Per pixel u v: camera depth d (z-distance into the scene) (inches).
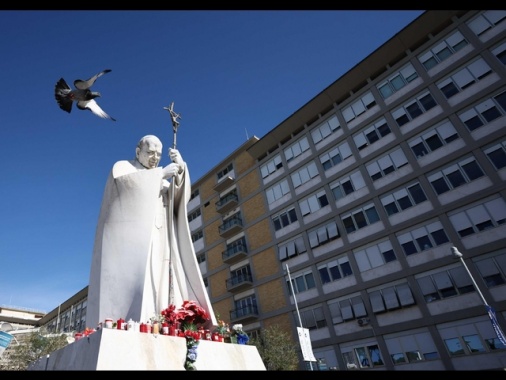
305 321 1115.9
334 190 1197.1
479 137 936.3
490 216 869.2
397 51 1169.4
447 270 898.7
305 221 1238.9
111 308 243.3
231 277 1400.1
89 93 268.7
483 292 830.5
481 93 960.3
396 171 1066.1
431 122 1029.8
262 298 1254.9
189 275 295.1
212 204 1641.2
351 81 1258.0
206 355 211.9
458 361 823.1
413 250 966.4
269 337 1023.0
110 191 279.7
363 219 1093.1
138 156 325.1
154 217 275.0
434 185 979.9
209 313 267.6
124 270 254.2
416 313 914.1
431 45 1095.0
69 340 219.8
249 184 1491.1
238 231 1440.7
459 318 844.0
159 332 205.0
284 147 1412.4
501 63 951.6
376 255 1030.4
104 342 169.2
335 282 1090.1
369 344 968.9
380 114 1149.1
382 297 981.2
